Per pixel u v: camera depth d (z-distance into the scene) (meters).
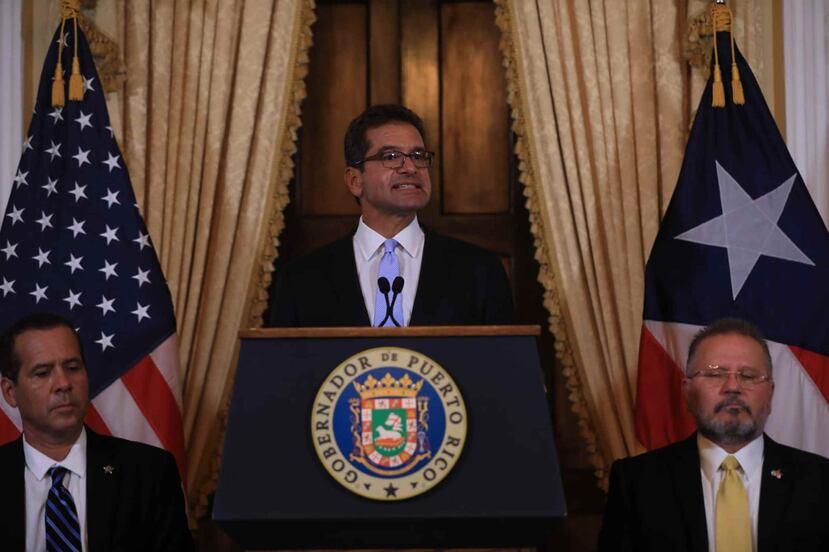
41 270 6.23
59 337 4.50
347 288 5.10
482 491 2.90
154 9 6.89
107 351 6.15
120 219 6.33
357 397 3.00
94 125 6.44
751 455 4.48
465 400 3.01
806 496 4.34
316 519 2.86
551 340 7.49
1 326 6.14
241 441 2.97
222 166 6.86
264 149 6.88
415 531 2.93
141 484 4.57
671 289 6.32
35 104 6.56
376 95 7.54
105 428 6.08
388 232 5.16
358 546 3.02
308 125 7.56
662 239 6.41
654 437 6.23
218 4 6.91
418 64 7.55
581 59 6.92
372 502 2.88
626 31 6.94
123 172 6.41
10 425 6.05
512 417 2.99
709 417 4.43
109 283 6.23
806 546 4.27
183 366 6.68
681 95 6.90
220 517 2.86
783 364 6.20
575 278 6.82
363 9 7.59
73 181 6.36
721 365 4.43
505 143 7.56
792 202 6.37
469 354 3.08
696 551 4.37
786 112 7.02
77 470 4.52
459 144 7.55
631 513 4.59
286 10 6.93
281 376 3.06
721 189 6.40
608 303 6.79
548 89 6.91
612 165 6.86
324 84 7.57
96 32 6.63
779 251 6.31
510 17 6.96
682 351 6.23
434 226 7.54
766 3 7.07
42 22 7.04
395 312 4.95
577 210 6.84
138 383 6.13
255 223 6.84
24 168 6.38
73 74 6.28
